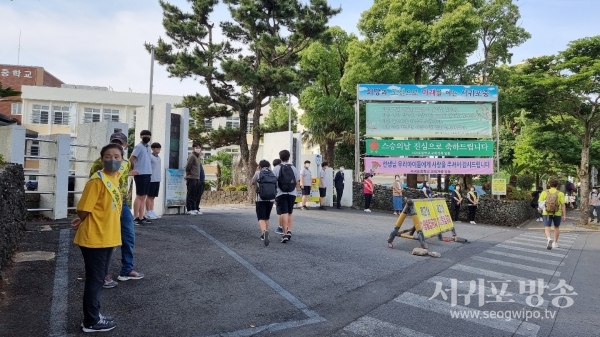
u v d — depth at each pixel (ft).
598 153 89.30
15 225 21.20
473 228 48.32
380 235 34.78
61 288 16.52
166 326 13.87
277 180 28.73
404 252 28.30
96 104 135.33
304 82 73.31
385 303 17.48
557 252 33.17
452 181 107.14
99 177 13.52
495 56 88.12
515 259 28.55
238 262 22.27
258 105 77.05
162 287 17.61
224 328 14.02
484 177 121.19
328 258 24.70
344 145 104.58
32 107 129.08
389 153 63.10
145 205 33.47
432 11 75.92
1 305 14.56
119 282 17.89
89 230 13.10
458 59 78.69
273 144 55.47
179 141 41.14
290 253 25.25
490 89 63.87
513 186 75.31
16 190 22.15
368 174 57.77
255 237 29.37
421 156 63.16
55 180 30.81
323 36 71.36
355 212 54.95
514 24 85.97
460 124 64.13
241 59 72.69
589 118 64.18
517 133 117.50
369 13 82.64
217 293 17.38
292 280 19.86
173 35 69.00
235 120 145.18
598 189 75.72
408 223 44.42
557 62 62.23
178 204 39.60
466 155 63.21
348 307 16.79
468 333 14.76
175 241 26.03
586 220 63.93
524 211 68.39
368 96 64.08
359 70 77.61
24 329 12.92
